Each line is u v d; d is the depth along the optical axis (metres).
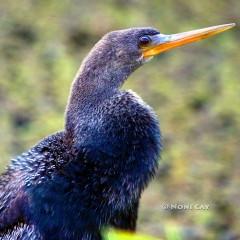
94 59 9.25
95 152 8.96
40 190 8.89
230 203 13.24
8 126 14.84
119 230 9.19
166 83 16.36
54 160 8.99
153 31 9.69
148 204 13.21
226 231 12.55
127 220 9.25
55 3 17.88
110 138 9.01
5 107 15.35
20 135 14.62
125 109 9.14
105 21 17.52
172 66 16.86
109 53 9.29
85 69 9.23
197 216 12.89
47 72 16.31
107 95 9.20
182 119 15.42
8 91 15.77
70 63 16.50
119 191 9.01
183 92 16.12
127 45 9.40
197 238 12.38
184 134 15.03
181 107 15.72
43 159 9.05
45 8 17.75
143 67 16.75
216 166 14.23
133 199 9.14
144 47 9.59
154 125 9.27
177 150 14.60
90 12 17.75
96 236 9.02
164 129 15.12
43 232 8.87
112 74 9.27
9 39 16.97
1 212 9.04
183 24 17.91
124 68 9.39
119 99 9.19
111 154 8.98
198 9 18.41
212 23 18.03
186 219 12.84
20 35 17.09
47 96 15.73
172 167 14.14
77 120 9.10
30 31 17.20
